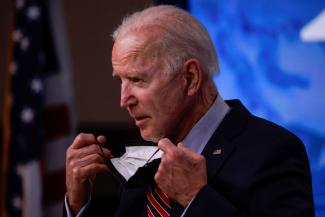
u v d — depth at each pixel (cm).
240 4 777
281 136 361
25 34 874
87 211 422
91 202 426
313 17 771
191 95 368
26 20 877
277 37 776
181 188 341
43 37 894
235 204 346
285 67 778
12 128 873
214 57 377
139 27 364
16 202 866
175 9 374
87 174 409
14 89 877
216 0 775
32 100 866
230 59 777
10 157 870
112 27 1193
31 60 870
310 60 775
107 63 1191
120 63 363
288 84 777
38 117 865
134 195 411
